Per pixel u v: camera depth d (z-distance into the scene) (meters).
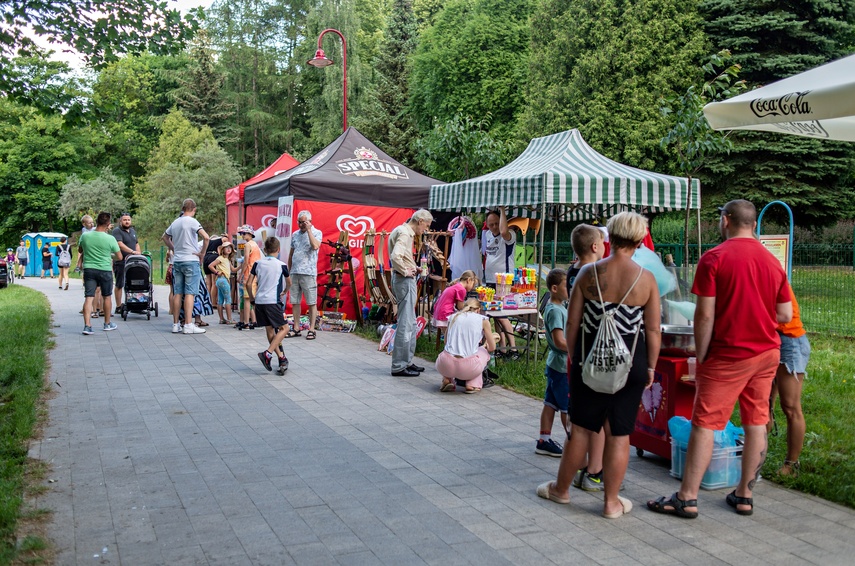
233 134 51.72
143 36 9.62
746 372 4.35
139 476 5.15
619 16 30.39
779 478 5.11
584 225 5.07
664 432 5.43
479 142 16.98
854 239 15.48
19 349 10.09
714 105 5.34
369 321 13.16
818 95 4.57
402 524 4.32
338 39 46.38
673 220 23.98
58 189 51.59
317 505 4.62
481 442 6.08
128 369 9.19
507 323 9.52
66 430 6.36
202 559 3.82
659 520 4.42
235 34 53.56
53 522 4.30
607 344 4.18
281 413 7.03
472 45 38.72
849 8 25.48
